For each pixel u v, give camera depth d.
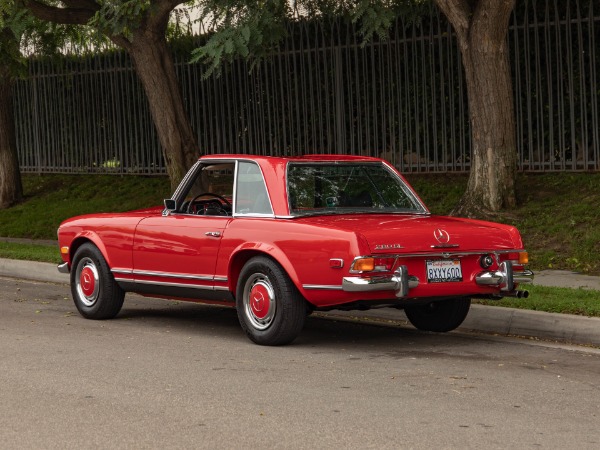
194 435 7.31
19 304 14.79
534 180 20.77
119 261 12.78
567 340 11.34
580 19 20.48
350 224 10.63
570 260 16.33
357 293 10.31
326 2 22.47
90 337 11.77
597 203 18.61
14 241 23.72
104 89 29.41
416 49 22.70
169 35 27.45
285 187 11.16
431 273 10.65
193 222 11.83
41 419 7.81
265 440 7.16
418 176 23.09
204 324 12.91
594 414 7.91
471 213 19.03
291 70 25.25
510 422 7.65
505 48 18.92
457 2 18.70
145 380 9.26
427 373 9.55
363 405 8.22
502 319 11.95
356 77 23.72
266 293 11.02
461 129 22.38
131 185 28.08
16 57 22.03
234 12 17.80
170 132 21.64
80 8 20.95
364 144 24.11
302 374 9.52
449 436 7.24
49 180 30.22
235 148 26.55
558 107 20.88
